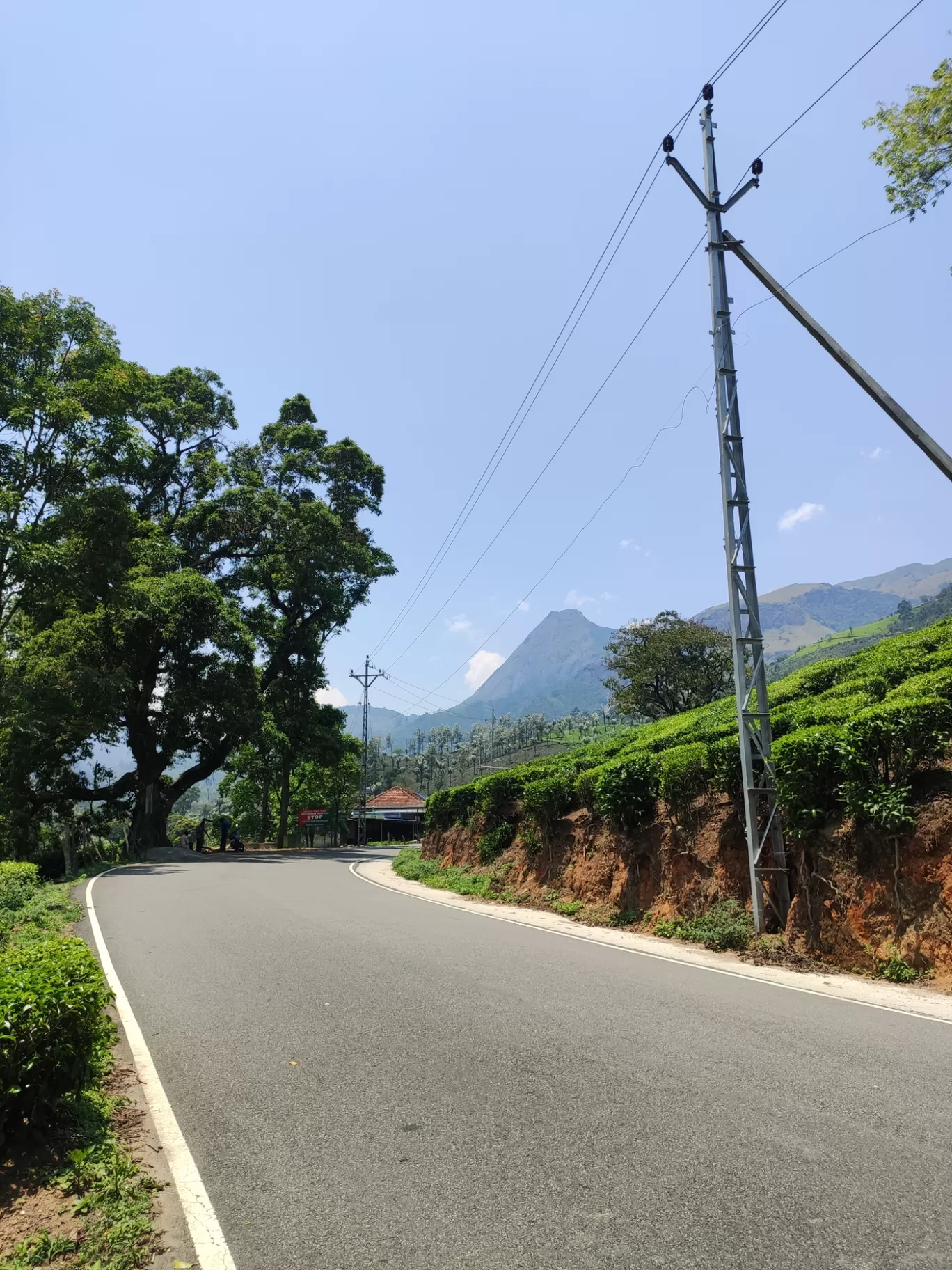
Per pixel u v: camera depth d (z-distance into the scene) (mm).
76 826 38156
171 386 37594
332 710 43781
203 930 11023
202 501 36719
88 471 27125
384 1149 4168
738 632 10820
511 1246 3248
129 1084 5223
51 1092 4273
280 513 36719
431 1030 6199
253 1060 5617
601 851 14055
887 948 8281
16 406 24344
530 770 20938
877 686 13297
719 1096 4766
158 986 7832
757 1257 3125
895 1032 6121
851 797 8922
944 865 8055
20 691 25094
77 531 26125
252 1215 3543
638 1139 4191
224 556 38562
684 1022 6395
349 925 11508
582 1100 4738
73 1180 3826
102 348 26719
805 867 9570
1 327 24797
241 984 7816
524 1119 4484
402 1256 3201
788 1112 4516
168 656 33750
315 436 42094
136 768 37281
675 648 43500
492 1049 5719
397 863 25609
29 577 24781
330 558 38031
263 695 37438
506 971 8406
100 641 30234
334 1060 5570
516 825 19031
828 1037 5980
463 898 16484
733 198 11406
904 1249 3154
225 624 32938
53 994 4281
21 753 28297
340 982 7812
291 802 69125
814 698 15258
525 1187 3715
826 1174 3775
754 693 10820
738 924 10102
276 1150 4191
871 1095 4762
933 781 8852
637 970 8578
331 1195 3709
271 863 26484
